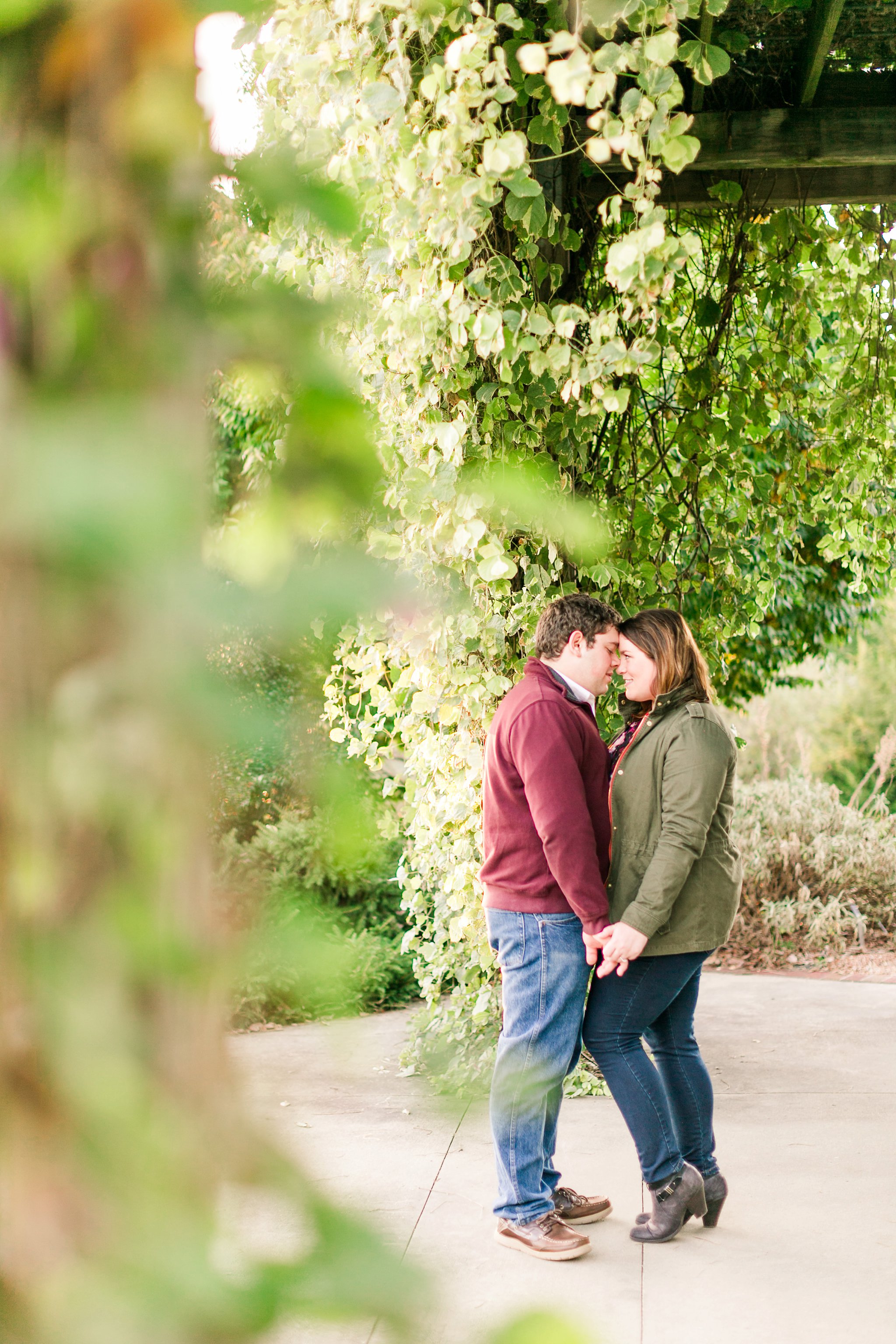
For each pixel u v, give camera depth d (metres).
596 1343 0.49
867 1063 4.69
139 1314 0.45
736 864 3.09
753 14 3.69
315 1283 0.48
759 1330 2.60
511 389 3.52
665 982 3.00
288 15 2.57
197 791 0.48
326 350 0.55
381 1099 4.00
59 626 0.45
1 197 0.47
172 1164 0.47
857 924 6.79
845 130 4.01
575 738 2.97
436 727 4.10
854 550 5.56
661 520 4.76
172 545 0.41
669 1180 3.03
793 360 5.39
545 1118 3.03
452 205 2.83
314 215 0.55
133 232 0.49
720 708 9.99
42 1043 0.46
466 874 3.92
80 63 0.48
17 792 0.46
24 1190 0.46
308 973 0.50
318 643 0.49
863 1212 3.24
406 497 2.72
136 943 0.47
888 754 8.53
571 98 2.50
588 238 4.28
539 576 3.67
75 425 0.43
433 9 2.65
